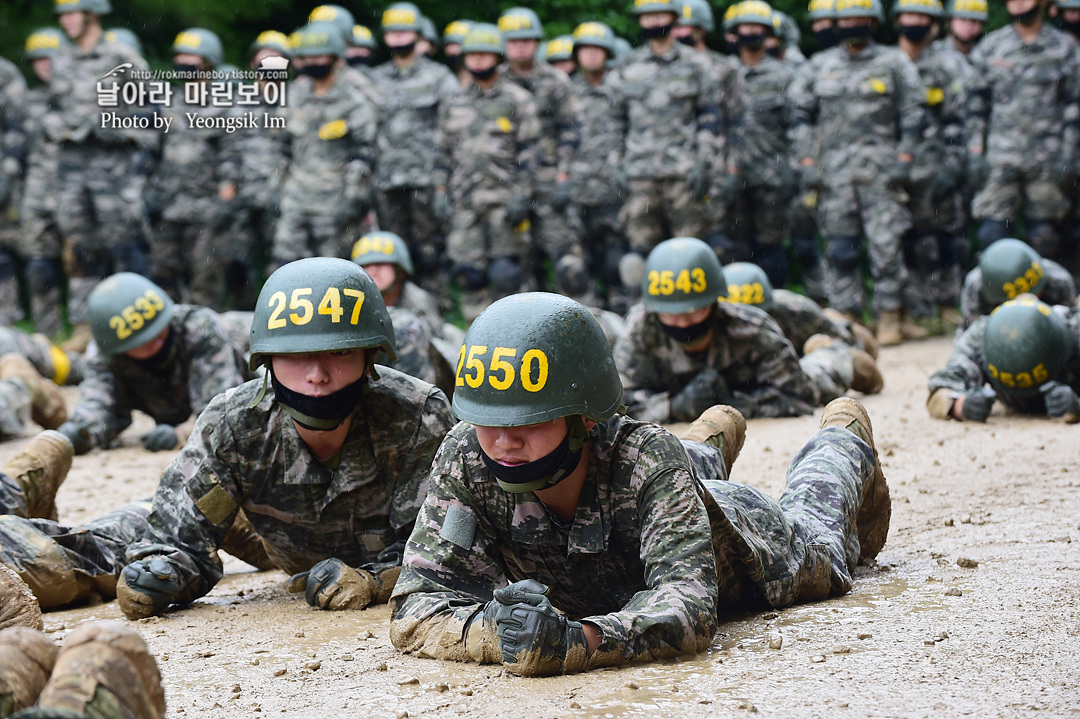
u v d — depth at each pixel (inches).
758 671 387.2
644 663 400.5
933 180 1718.8
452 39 1943.9
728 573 451.8
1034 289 1126.4
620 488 415.5
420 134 1808.6
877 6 1624.0
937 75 1734.7
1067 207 1729.8
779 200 1839.3
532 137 1700.3
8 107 1752.0
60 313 1809.8
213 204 1800.0
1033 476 761.6
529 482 400.8
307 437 528.1
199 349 986.1
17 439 1146.7
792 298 1273.4
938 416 1026.1
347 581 535.5
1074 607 445.4
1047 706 340.2
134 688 267.0
